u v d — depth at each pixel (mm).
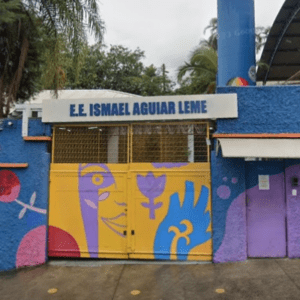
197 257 5848
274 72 16250
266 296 4473
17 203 6070
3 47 8016
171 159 6066
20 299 4688
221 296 4547
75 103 6039
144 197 5984
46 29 7934
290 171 5875
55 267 5836
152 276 5297
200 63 15062
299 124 5785
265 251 5855
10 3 6805
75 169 6133
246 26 8898
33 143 6145
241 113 5848
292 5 12102
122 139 6184
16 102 9102
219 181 5801
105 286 5004
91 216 6074
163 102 5883
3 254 6012
